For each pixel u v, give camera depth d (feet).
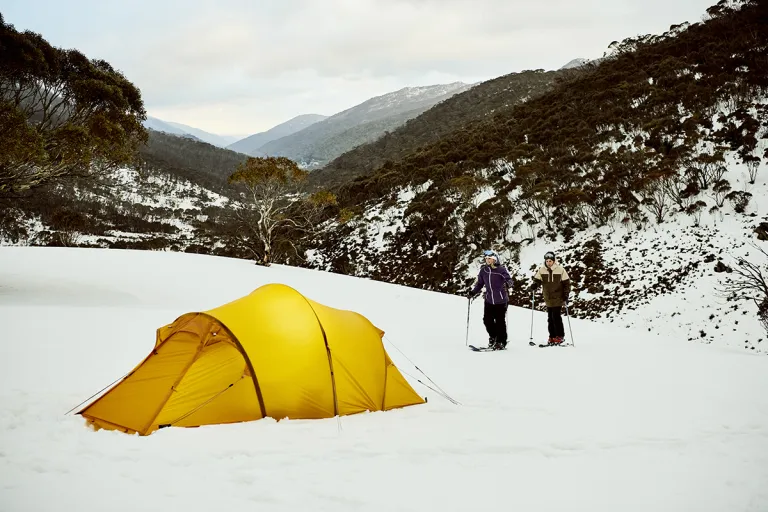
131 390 17.37
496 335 33.45
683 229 100.68
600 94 184.03
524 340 39.04
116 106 56.95
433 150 235.20
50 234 207.72
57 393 18.81
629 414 18.38
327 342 19.45
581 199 118.73
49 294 55.57
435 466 13.17
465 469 13.03
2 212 142.41
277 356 18.29
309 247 187.52
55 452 13.08
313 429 16.33
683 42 195.52
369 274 150.30
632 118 151.74
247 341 18.21
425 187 188.24
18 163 49.98
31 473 11.68
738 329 69.36
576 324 49.93
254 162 123.75
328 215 208.54
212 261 112.78
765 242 85.30
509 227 133.39
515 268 118.73
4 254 91.81
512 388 22.71
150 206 454.40
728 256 86.33
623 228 111.14
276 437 15.30
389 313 54.70
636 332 47.14
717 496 11.53
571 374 25.75
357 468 12.87
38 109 53.62
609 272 98.94
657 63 188.24
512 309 60.29
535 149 165.89
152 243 244.22
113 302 54.75
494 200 139.03
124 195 458.09
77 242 216.54
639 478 12.55
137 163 59.31
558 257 112.98
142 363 18.47
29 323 35.60
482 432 16.24
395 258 152.56
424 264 142.00
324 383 18.58
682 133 129.59
